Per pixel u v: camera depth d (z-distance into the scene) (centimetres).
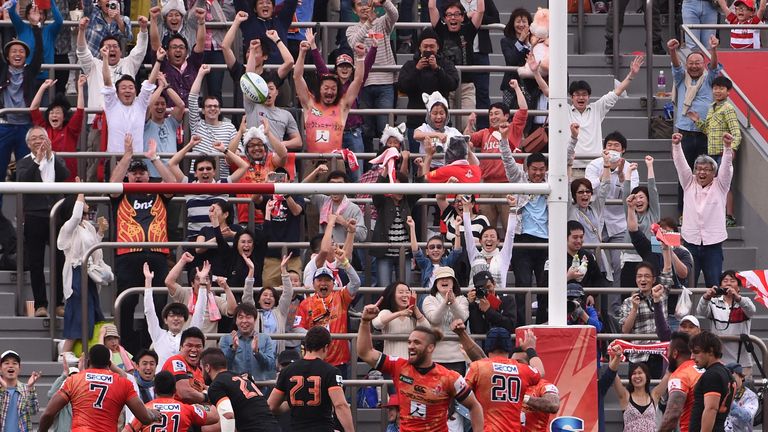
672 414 4175
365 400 4816
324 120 5481
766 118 5991
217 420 4056
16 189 3541
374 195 5141
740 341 4616
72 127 5447
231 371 4172
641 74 6378
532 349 3941
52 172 5138
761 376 4894
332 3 6825
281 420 4309
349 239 4738
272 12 5941
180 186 3588
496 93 6425
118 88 5419
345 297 4628
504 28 6019
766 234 5572
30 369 4809
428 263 4838
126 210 4922
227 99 6278
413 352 3734
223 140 5400
